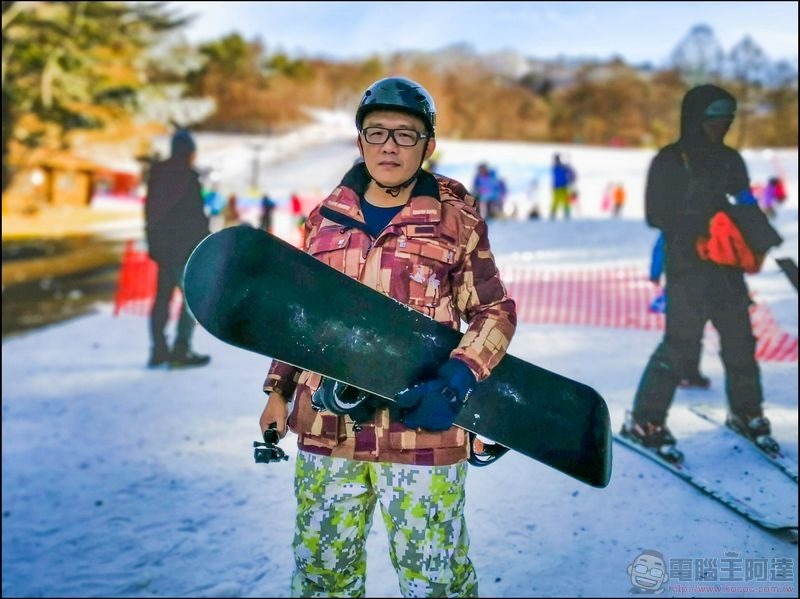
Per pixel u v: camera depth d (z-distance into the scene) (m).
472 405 1.40
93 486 2.99
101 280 8.65
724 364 3.00
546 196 15.87
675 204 2.96
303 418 1.47
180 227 4.52
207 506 2.80
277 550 2.50
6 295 7.75
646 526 2.43
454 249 1.41
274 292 1.29
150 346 5.36
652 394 2.91
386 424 1.41
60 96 15.07
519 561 2.29
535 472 2.84
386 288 1.39
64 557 2.50
